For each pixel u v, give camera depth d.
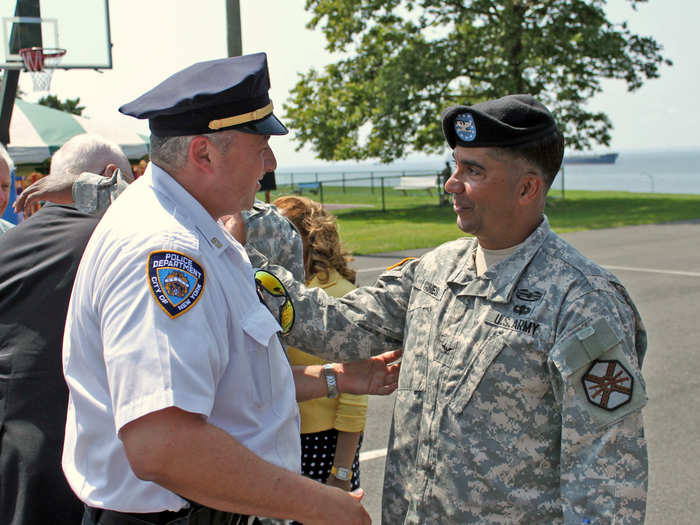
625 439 1.45
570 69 23.27
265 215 2.31
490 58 22.36
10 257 2.02
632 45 23.67
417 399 1.71
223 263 1.36
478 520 1.57
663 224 17.23
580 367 1.47
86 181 2.15
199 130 1.32
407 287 1.88
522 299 1.58
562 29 22.39
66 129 11.78
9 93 8.34
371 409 4.87
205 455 1.18
